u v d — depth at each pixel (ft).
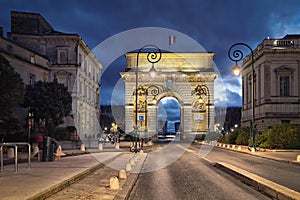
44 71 182.80
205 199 32.94
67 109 141.38
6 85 102.83
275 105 179.01
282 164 66.80
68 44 197.06
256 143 106.11
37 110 133.80
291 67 179.42
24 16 196.54
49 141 64.28
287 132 109.29
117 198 30.55
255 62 196.54
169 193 36.37
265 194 34.96
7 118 113.50
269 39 182.19
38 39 196.44
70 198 30.58
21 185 34.32
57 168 50.96
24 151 93.40
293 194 30.35
